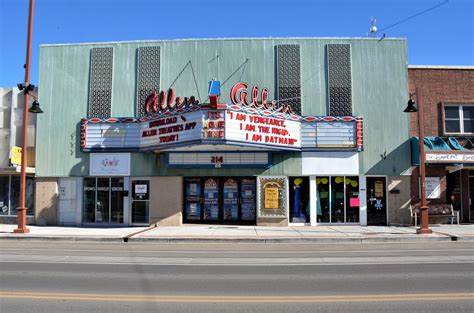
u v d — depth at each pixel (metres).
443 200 21.92
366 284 8.59
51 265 11.09
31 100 23.38
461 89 22.41
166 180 22.00
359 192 21.73
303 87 22.05
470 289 8.12
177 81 22.34
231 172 21.67
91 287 8.38
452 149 21.39
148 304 7.08
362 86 22.06
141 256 12.86
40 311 6.67
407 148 21.73
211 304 7.07
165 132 19.98
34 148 23.03
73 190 22.69
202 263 11.38
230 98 20.59
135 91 22.62
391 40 22.25
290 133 20.84
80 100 22.84
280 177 21.58
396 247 15.04
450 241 17.03
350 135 21.55
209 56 22.34
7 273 9.89
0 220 23.09
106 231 19.77
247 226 21.44
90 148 22.20
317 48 22.25
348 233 18.58
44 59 23.17
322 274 9.70
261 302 7.19
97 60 22.92
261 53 22.25
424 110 22.22
